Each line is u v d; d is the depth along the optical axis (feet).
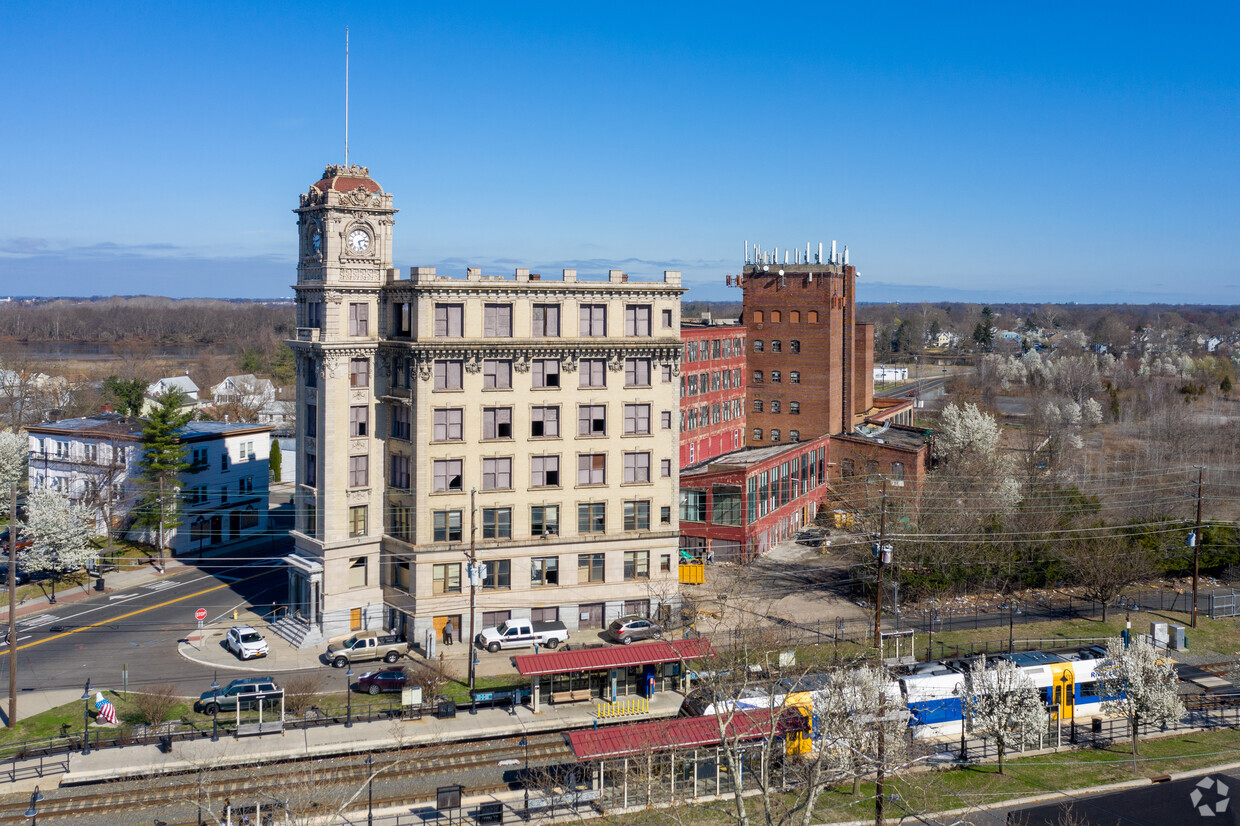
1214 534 287.07
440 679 192.85
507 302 226.99
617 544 237.86
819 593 261.65
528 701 191.11
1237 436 461.78
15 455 330.95
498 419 228.22
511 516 230.27
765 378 392.68
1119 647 178.19
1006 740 167.94
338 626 225.35
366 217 226.99
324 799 149.69
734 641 175.11
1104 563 249.96
